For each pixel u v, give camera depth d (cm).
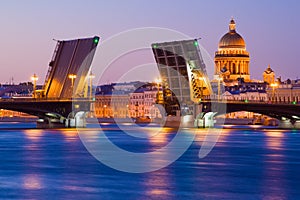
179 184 4972
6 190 4650
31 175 5466
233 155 7594
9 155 7406
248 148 8781
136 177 5356
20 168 5991
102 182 5053
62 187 4791
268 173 5731
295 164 6519
